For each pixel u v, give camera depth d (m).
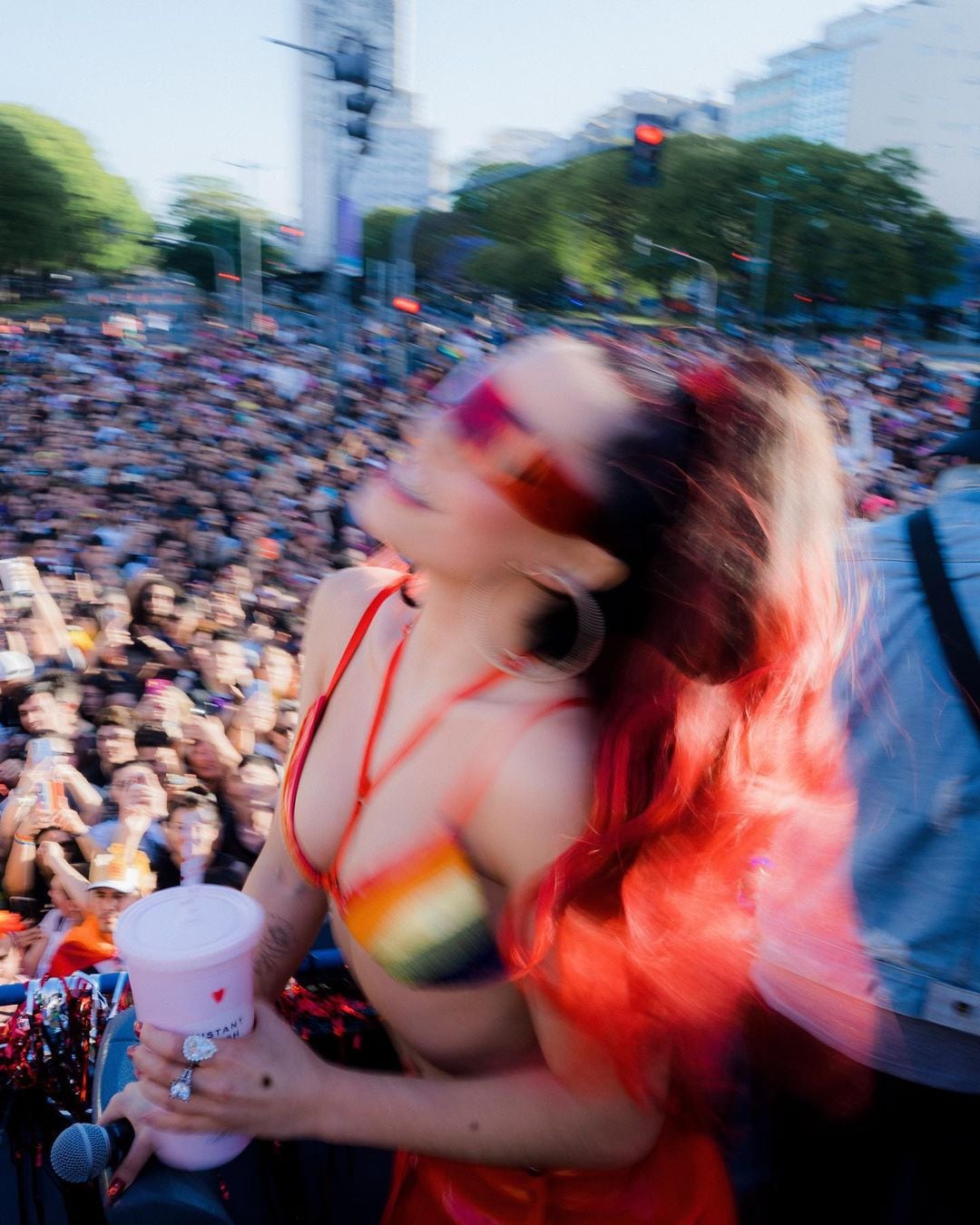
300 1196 1.15
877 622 1.12
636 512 0.83
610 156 51.50
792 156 50.03
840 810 1.08
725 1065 1.19
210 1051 0.90
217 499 12.22
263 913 0.98
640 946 0.85
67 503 11.88
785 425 0.89
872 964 1.13
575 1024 0.88
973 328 51.12
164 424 17.66
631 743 0.85
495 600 0.89
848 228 49.34
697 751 0.86
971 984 1.09
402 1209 1.12
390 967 0.94
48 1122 1.18
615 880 0.85
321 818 1.03
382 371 25.30
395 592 1.10
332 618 1.14
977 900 1.07
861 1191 1.20
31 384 22.59
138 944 0.92
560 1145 0.93
